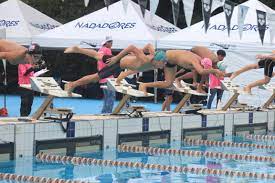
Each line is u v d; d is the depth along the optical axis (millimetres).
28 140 11883
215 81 19609
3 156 11414
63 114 12977
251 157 13320
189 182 10172
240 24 19594
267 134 18562
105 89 17172
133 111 14922
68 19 35844
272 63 18703
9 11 24141
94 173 10828
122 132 14180
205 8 15914
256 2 23609
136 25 22922
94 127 13406
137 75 21844
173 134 15766
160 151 13961
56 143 12477
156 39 22547
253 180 10531
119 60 14750
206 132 16938
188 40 22656
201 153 13773
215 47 22609
